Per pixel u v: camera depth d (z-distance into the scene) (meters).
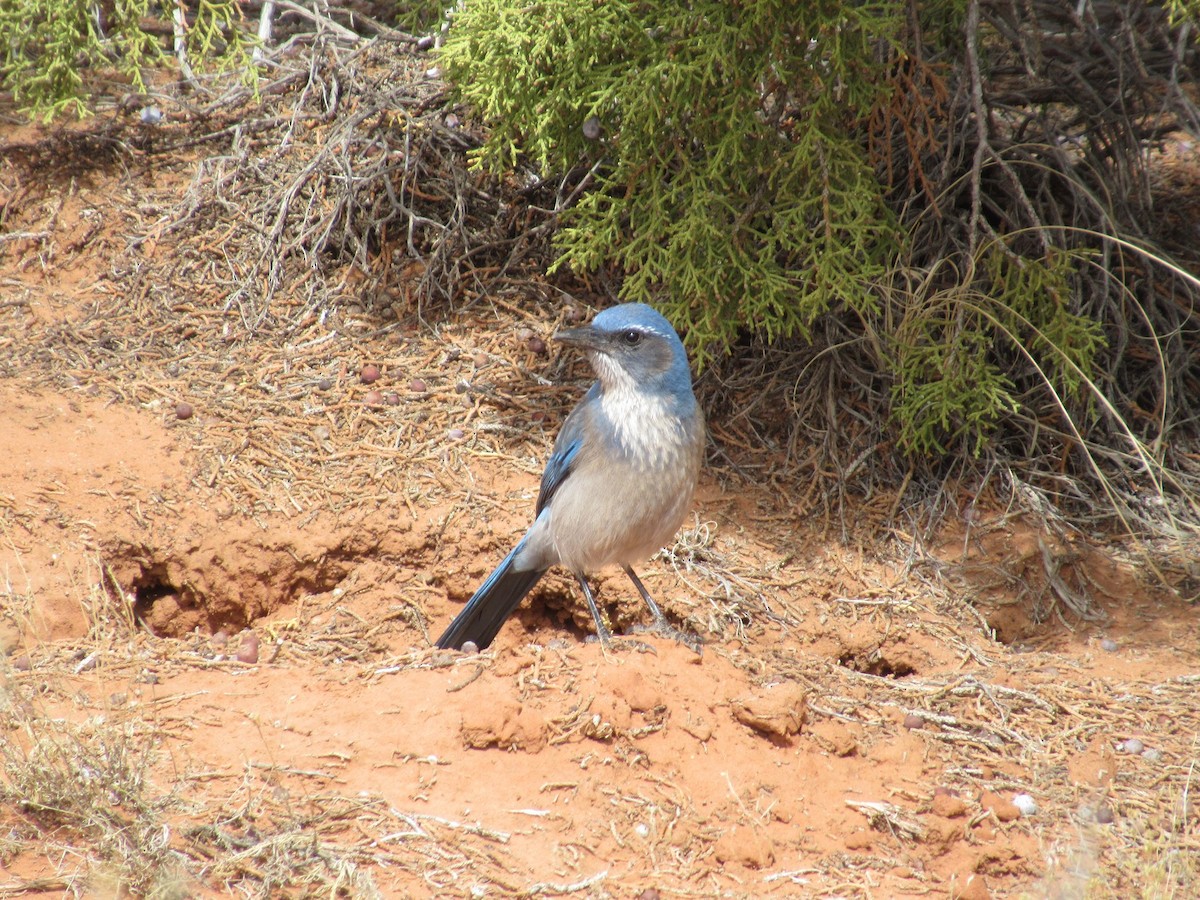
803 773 8.85
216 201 14.97
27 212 14.94
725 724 9.06
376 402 13.16
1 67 15.53
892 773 9.15
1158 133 14.54
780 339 13.95
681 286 12.61
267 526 11.59
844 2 11.92
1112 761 9.58
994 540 12.59
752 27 11.83
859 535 12.59
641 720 8.95
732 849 8.11
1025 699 10.36
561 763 8.59
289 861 7.45
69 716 8.71
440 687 9.09
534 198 15.11
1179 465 13.65
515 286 14.72
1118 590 12.27
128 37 15.26
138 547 11.27
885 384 13.59
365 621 11.33
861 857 8.34
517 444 12.91
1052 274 12.20
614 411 9.91
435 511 11.92
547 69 12.48
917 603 11.87
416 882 7.50
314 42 16.44
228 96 16.08
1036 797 9.11
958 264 13.47
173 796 7.88
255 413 12.80
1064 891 7.81
